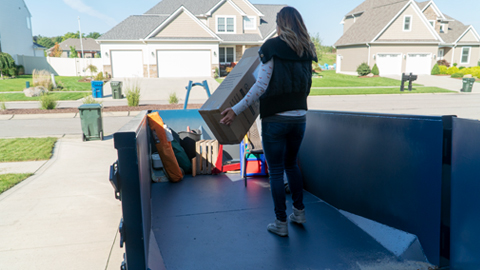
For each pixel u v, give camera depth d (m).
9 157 6.29
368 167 2.51
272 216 2.81
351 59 31.92
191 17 26.09
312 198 3.22
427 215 2.00
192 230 2.54
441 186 1.90
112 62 26.56
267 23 32.03
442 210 1.90
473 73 28.94
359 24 32.75
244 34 30.23
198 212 2.92
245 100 2.09
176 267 2.01
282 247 2.25
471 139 1.70
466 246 1.75
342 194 2.85
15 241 2.99
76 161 6.11
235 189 3.58
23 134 8.84
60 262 2.64
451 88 22.19
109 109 13.23
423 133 2.00
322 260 2.08
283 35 2.12
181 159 4.19
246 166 3.85
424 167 2.01
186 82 23.25
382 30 28.33
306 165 3.46
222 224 2.65
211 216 2.82
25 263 2.62
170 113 4.73
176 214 2.88
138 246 1.58
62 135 8.78
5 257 2.71
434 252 1.96
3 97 16.58
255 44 29.50
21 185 4.65
